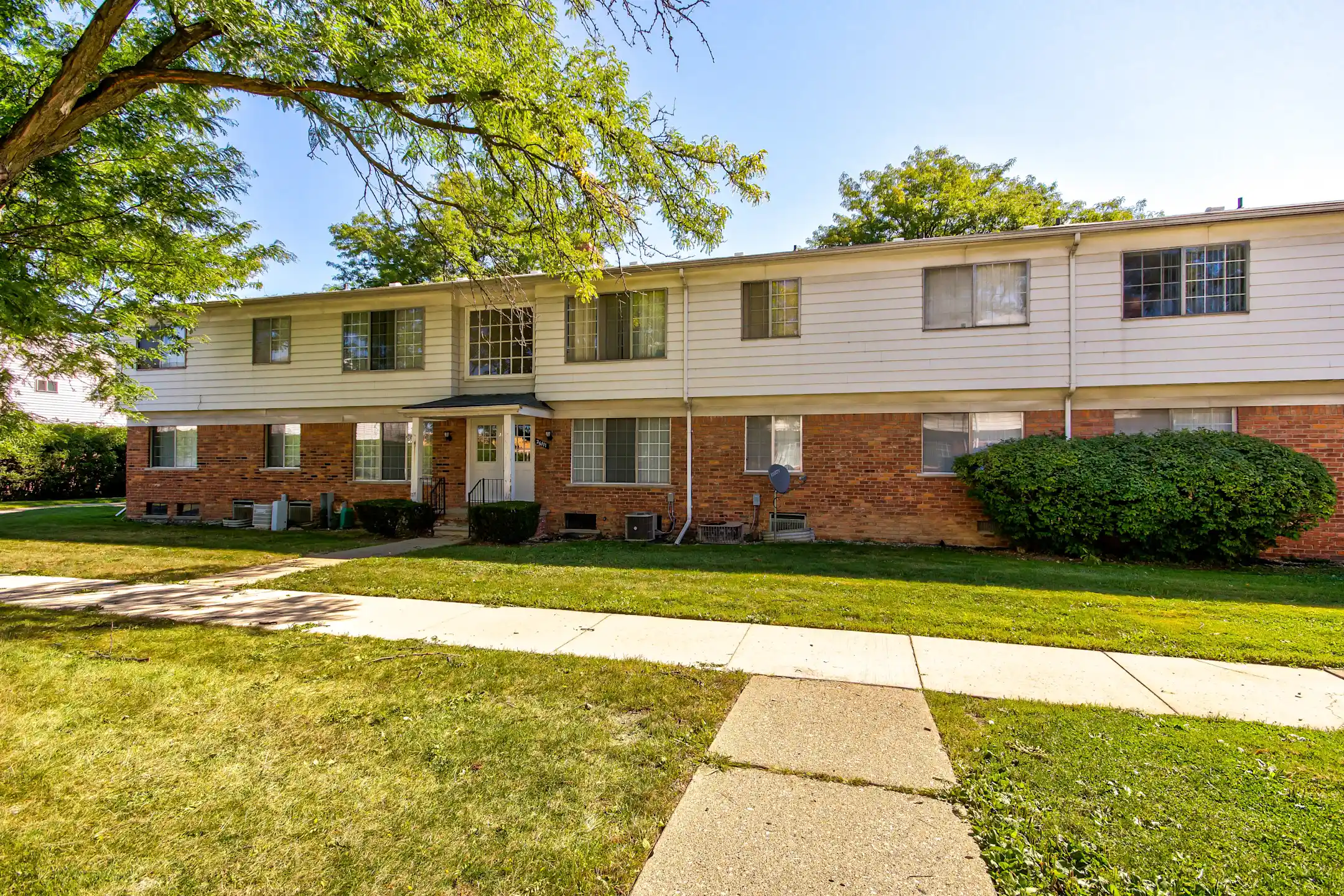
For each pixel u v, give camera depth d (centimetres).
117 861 261
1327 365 986
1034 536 1057
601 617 649
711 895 240
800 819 288
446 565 942
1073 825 276
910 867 253
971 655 520
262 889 245
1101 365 1081
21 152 511
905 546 1166
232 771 334
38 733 377
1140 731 370
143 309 1048
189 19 593
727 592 747
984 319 1141
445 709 412
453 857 263
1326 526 1016
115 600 732
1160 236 1057
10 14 709
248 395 1562
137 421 1628
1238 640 550
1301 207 969
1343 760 335
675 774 328
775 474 1214
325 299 1477
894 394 1190
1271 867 246
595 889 244
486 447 1445
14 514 1811
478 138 765
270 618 648
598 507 1362
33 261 862
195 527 1498
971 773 324
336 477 1532
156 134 832
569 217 833
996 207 2041
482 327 1470
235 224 1017
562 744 362
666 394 1289
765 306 1249
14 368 1127
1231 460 940
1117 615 640
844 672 482
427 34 634
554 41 734
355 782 322
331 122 663
